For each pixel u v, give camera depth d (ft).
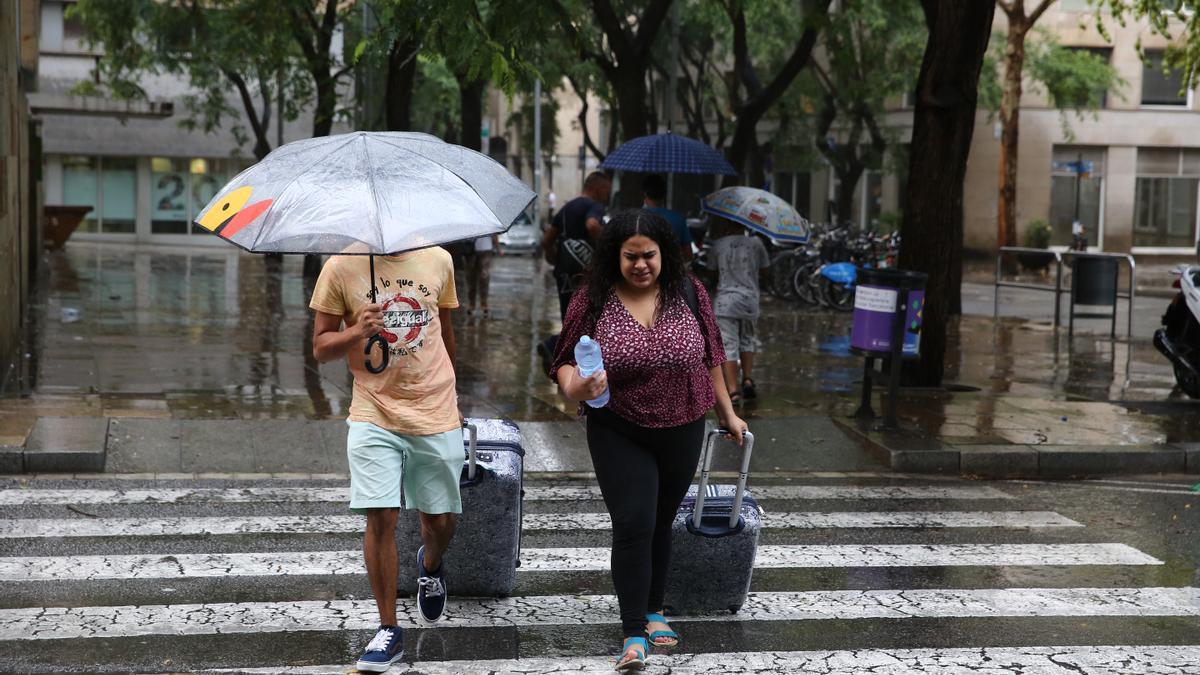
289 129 146.61
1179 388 43.27
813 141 128.77
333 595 19.12
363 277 16.22
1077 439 32.86
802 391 40.65
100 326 54.90
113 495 25.66
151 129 142.51
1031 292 94.63
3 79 43.68
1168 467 31.60
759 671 16.19
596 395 15.38
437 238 14.78
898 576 21.04
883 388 41.24
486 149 140.56
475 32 35.55
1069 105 127.85
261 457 29.53
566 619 18.24
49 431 29.45
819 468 31.04
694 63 119.34
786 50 114.73
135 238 145.48
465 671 15.97
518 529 19.22
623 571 16.03
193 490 26.45
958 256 72.54
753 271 37.63
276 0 78.54
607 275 16.46
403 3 36.09
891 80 110.42
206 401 34.91
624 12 81.92
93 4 92.38
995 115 132.16
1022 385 44.09
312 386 38.60
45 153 140.56
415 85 134.00
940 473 30.91
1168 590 20.38
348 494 26.48
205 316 60.85
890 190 143.02
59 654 16.22
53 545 21.63
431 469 16.49
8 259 43.27
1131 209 140.26
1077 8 136.77
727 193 37.83
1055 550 23.03
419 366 16.26
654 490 16.16
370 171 15.34
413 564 18.79
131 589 19.19
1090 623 18.54
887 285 33.12
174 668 15.85
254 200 15.14
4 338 40.70
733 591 18.37
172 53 96.84
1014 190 104.68
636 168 44.14
